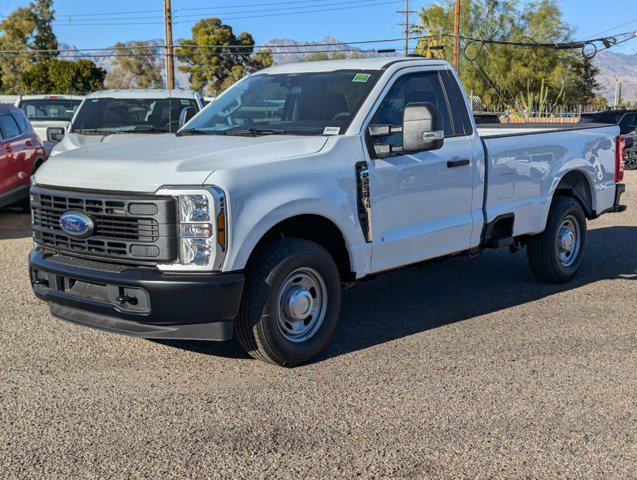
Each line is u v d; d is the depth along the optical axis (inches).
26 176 464.8
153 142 218.8
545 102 2033.7
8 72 3002.0
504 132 334.6
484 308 266.1
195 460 151.3
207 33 2970.0
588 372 201.6
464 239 252.7
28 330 235.8
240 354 215.0
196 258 181.5
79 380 194.1
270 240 201.3
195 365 205.8
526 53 2086.6
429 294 286.5
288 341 200.2
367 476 145.4
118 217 186.2
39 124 600.1
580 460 152.5
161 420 170.1
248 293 193.5
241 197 184.9
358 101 223.9
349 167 211.2
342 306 269.0
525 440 161.0
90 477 144.3
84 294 194.7
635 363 208.8
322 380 194.9
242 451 155.3
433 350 219.1
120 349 218.4
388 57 247.6
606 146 319.3
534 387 190.7
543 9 2073.1
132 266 187.6
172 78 1624.0
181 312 181.6
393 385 191.3
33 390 187.2
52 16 3041.3
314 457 152.9
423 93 242.8
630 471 148.2
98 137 394.6
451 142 244.8
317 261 203.6
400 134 230.8
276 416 172.6
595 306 268.8
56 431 164.2
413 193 230.2
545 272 296.5
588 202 313.0
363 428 166.4
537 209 281.7
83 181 192.7
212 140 216.2
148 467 148.4
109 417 171.5
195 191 180.2
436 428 166.6
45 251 207.8
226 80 2992.1
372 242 218.5
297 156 201.6
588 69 2209.6
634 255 360.5
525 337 231.9
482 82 2116.1
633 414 174.9
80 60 2455.7
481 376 198.1
